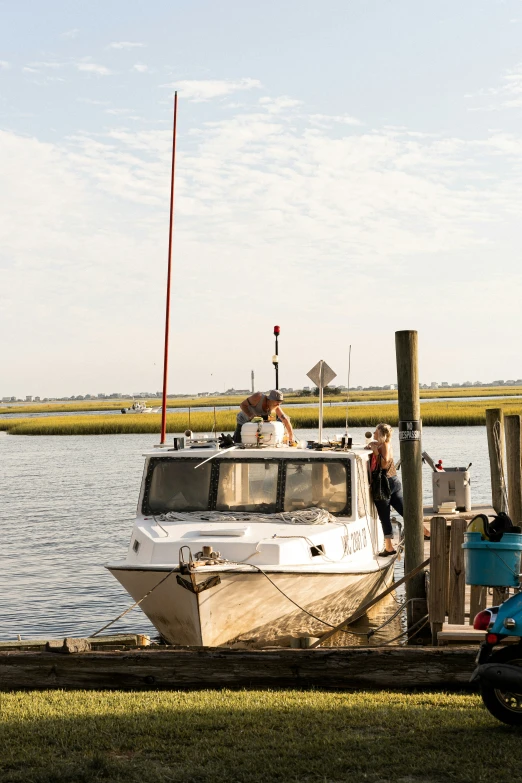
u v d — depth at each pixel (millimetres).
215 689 8586
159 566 10602
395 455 44312
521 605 7039
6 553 22297
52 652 8750
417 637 12086
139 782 5973
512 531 8477
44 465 52219
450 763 6277
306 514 12008
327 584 11445
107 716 7434
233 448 12500
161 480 12398
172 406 193875
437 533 10789
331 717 7352
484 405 111062
